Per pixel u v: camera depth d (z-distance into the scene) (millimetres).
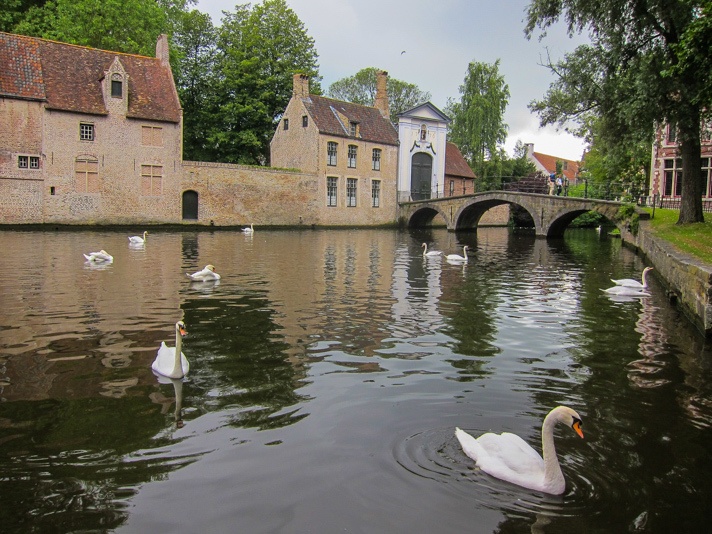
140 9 42562
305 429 5832
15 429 5770
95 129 36688
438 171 56656
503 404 6582
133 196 38438
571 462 5277
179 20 48625
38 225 35094
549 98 24547
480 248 30125
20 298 12336
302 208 46875
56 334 9375
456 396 6801
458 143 64938
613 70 21734
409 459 5234
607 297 14125
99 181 37062
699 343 9500
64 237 29141
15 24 41812
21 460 5156
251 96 48531
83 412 6203
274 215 45250
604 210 34688
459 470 5059
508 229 53969
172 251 23500
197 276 15344
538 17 22422
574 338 9742
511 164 65000
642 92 19469
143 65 40438
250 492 4684
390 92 68438
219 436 5668
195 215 41469
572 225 55312
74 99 36062
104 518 4316
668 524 4352
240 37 48906
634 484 4910
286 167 49250
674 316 11758
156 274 16375
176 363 7273
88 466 5066
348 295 13617
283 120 50344
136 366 7777
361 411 6297
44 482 4797
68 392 6781
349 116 50531
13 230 34031
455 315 11531
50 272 16266
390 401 6605
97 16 41094
